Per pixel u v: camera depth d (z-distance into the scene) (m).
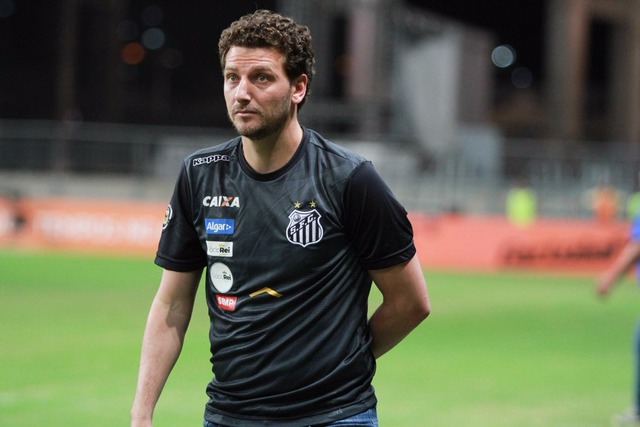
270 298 11.64
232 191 11.77
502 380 33.16
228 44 11.39
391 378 33.19
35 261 76.25
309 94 11.91
